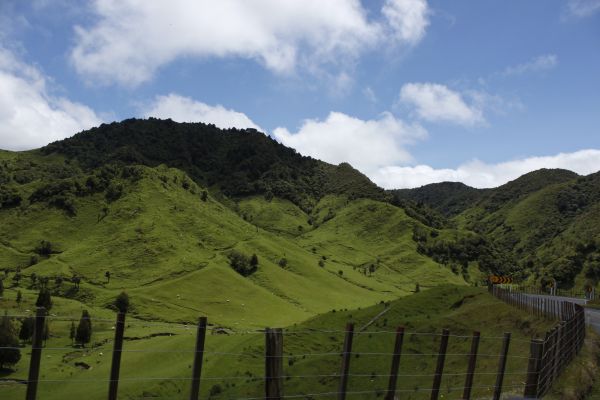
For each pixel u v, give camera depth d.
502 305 69.81
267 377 13.59
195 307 196.62
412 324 76.31
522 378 35.41
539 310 56.84
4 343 86.56
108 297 196.88
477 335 20.33
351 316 95.75
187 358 97.06
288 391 55.22
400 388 46.97
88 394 75.50
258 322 187.38
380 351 64.12
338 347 73.00
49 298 158.12
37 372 11.08
